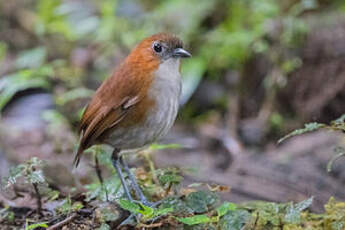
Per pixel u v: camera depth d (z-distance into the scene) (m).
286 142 12.07
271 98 12.73
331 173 10.37
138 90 7.00
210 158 11.99
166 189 6.98
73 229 6.38
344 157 10.54
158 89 7.03
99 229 6.09
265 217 6.27
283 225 6.27
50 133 11.80
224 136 12.63
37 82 12.87
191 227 6.26
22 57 13.90
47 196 7.11
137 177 7.49
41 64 14.05
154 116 7.10
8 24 16.53
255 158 11.35
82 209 6.74
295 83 12.63
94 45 15.11
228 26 13.95
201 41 14.22
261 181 10.38
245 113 13.37
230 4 14.39
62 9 15.59
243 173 10.80
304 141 11.64
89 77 14.38
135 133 7.19
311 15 13.28
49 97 13.16
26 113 12.72
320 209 9.34
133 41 14.55
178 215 6.38
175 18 14.62
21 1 17.16
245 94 13.45
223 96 13.77
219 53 13.66
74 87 13.62
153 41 7.06
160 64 7.07
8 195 7.54
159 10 15.11
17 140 11.71
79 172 9.12
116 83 7.08
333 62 12.38
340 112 12.19
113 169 8.03
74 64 14.61
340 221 6.30
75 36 15.21
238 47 13.22
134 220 6.41
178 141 12.70
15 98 13.15
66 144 11.45
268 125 12.51
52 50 15.28
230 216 6.30
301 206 6.16
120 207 6.61
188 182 10.05
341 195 9.80
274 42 13.02
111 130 7.21
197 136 12.93
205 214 6.54
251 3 13.86
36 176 6.24
